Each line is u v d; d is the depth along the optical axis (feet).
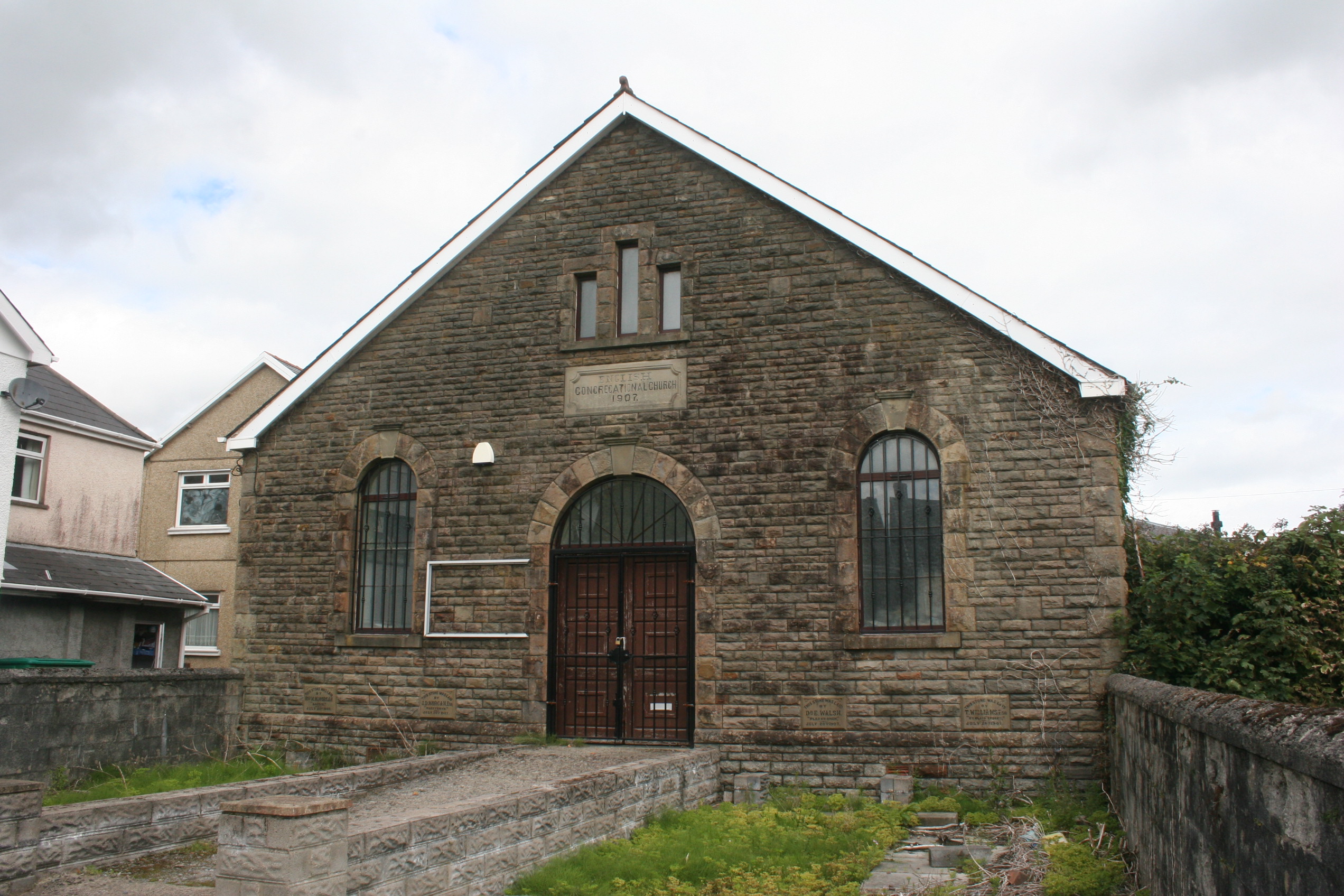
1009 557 39.47
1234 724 15.56
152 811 26.89
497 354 47.47
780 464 42.63
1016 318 40.40
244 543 49.93
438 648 46.01
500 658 45.09
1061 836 31.45
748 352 43.80
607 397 45.47
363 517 49.11
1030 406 40.24
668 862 28.37
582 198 47.29
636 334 45.80
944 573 40.45
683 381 44.45
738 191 45.16
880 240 42.37
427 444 47.85
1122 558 38.63
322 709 47.19
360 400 49.37
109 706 41.22
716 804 39.83
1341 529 37.50
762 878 27.55
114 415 75.92
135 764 42.16
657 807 34.37
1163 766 22.67
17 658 50.52
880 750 39.68
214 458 84.99
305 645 48.06
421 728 45.52
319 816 19.48
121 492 74.02
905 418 41.45
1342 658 35.32
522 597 45.24
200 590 82.84
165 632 71.05
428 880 22.54
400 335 49.19
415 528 47.62
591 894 25.20
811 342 43.09
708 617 42.29
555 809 27.78
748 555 42.32
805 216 43.73
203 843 27.91
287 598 48.78
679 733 42.78
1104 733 37.45
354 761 46.03
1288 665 35.63
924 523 41.19
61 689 39.11
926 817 35.94
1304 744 12.42
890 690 39.93
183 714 45.03
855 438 41.91
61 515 68.69
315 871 19.30
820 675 40.78
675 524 44.39
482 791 31.96
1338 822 11.41
